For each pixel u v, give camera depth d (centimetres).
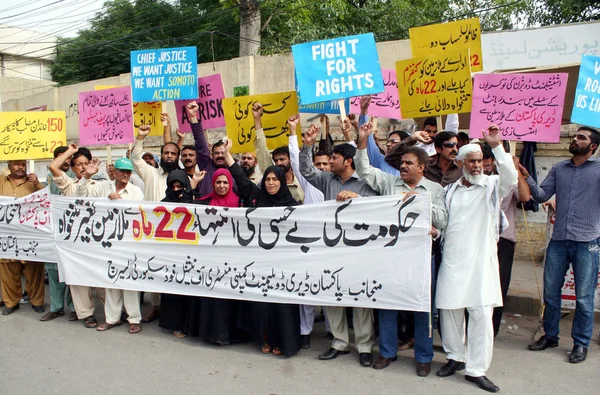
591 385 427
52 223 611
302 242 493
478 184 434
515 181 430
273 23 1585
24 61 3225
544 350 507
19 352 520
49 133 705
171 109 1308
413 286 447
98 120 701
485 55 944
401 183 476
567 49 895
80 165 638
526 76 521
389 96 727
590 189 479
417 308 446
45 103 1675
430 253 443
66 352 518
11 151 689
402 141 528
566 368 463
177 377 455
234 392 424
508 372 454
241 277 514
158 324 603
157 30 2167
